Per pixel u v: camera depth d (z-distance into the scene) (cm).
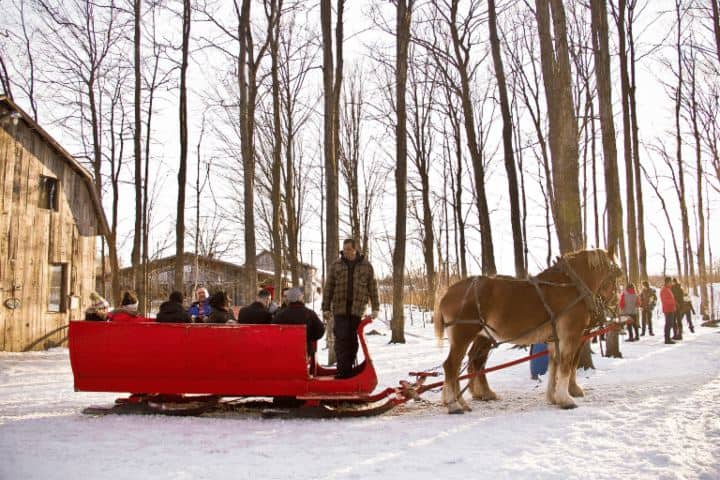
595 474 502
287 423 718
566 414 729
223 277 4319
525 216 3038
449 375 801
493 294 814
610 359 1343
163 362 746
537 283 820
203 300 1282
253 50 1833
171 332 741
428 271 2930
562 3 1241
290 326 732
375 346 1909
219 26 1689
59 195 1966
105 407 779
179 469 536
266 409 787
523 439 617
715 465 518
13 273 1777
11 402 885
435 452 579
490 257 2067
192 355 740
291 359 732
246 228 1666
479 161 2078
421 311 3822
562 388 792
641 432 627
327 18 1540
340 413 742
